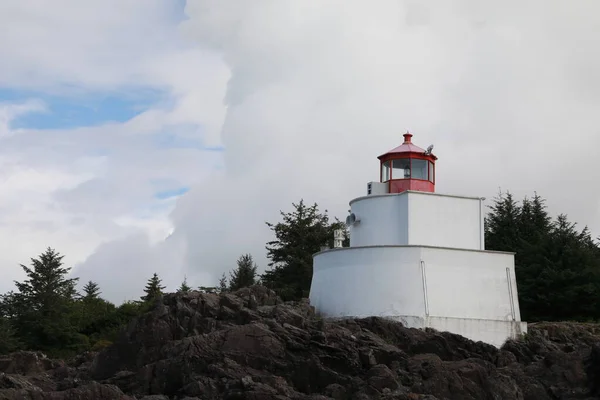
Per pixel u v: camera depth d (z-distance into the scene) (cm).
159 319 4691
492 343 4903
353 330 4594
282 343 4306
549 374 4453
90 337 7794
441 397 4103
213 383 4100
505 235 7538
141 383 4344
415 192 5116
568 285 6512
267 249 8031
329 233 7925
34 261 7769
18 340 7306
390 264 4884
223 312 4697
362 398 4006
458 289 4916
